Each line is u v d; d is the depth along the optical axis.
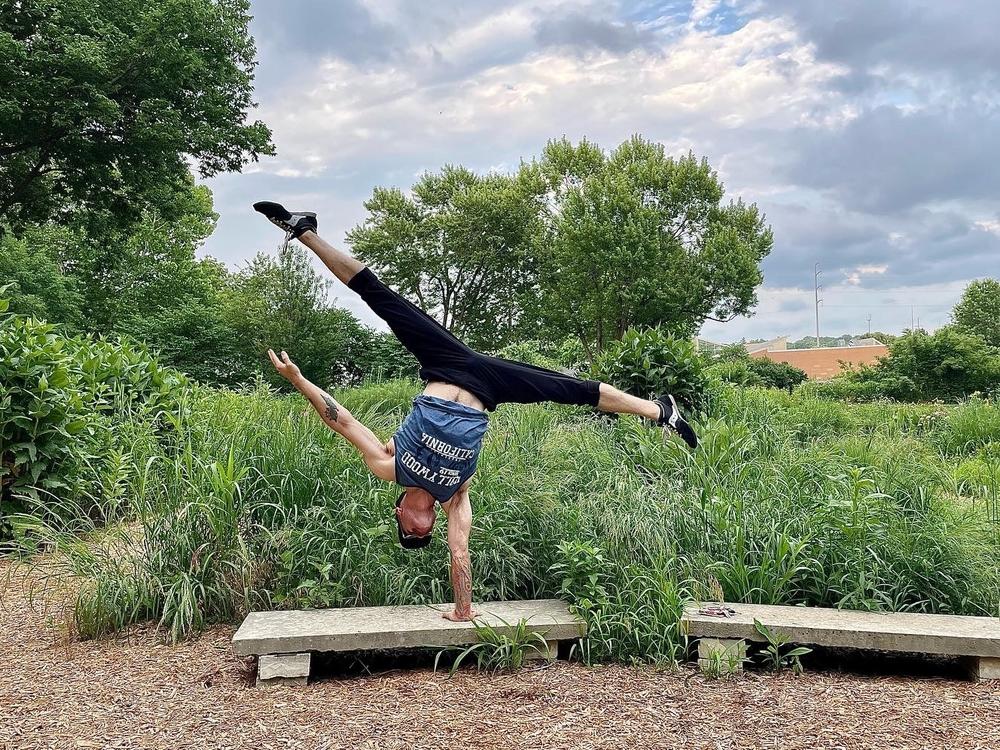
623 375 9.68
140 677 4.01
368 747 3.26
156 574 4.85
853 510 4.98
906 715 3.62
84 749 3.23
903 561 4.95
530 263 41.69
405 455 3.99
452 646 4.12
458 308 43.09
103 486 5.74
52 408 6.96
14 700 3.72
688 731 3.43
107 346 9.27
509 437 6.78
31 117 16.97
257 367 23.23
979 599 4.82
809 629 4.15
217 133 19.42
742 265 36.62
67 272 30.62
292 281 24.27
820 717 3.59
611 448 6.91
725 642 4.21
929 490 5.73
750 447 6.96
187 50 18.33
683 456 6.46
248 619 4.26
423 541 4.18
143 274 31.47
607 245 36.06
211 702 3.71
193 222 34.31
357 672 4.19
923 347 26.47
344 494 5.18
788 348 84.81
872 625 4.21
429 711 3.62
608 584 4.60
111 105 16.75
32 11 16.61
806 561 4.85
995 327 69.06
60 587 5.33
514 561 4.95
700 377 9.79
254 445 5.45
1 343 7.14
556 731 3.42
